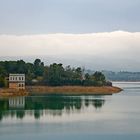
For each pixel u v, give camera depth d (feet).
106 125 550.77
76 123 567.59
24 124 558.97
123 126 541.34
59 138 460.96
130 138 462.19
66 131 502.79
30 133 490.08
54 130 509.76
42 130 510.58
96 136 472.44
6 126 542.16
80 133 489.26
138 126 542.16
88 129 517.14
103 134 483.92
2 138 462.19
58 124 558.97
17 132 497.05
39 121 588.09
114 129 517.55
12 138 462.19
